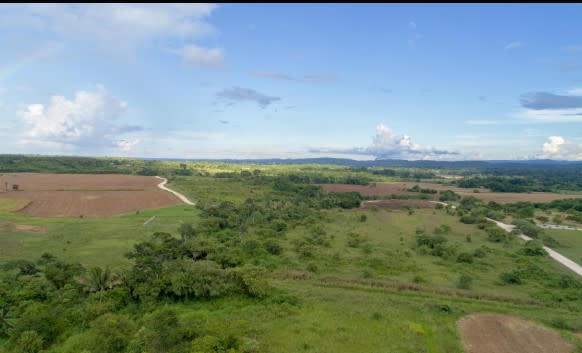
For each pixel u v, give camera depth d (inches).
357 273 2177.7
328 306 1653.5
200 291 1679.4
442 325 1487.5
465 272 2242.9
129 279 1701.5
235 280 1787.6
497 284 2043.6
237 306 1651.1
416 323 1501.0
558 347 1341.0
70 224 3329.2
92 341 1252.5
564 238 3260.3
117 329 1283.2
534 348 1331.2
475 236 3307.1
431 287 1945.1
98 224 3376.0
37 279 1721.2
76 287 1638.8
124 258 2306.8
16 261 1915.6
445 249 2637.8
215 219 3344.0
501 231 3275.1
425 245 2819.9
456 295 1856.5
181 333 1268.5
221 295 1728.6
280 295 1747.0
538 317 1576.0
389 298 1776.6
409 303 1697.8
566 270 2349.9
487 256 2600.9
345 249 2706.7
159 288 1669.5
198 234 2915.8
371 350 1285.7
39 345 1248.2
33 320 1332.4
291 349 1283.2
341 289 1921.8
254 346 1238.3
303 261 2379.4
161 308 1610.5
